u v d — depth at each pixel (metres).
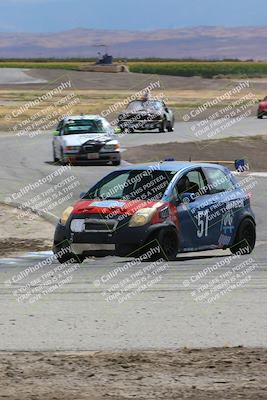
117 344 31.91
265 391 24.69
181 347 31.30
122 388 25.28
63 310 38.91
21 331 34.41
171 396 24.25
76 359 29.19
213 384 25.58
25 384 25.91
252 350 30.17
